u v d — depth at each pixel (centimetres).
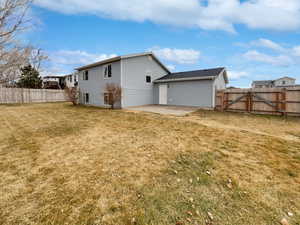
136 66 1491
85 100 1803
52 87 3259
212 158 372
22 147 436
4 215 204
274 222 201
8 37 331
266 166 336
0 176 294
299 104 903
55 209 216
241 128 649
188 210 219
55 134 557
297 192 257
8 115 952
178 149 424
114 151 412
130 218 204
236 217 208
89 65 1634
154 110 1216
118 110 1224
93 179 288
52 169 321
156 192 255
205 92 1290
